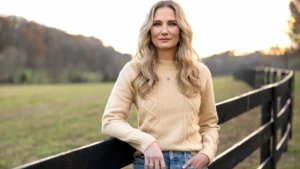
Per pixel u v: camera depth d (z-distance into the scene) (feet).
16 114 47.42
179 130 9.76
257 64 105.50
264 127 19.75
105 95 69.05
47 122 40.81
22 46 126.82
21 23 120.26
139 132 9.36
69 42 131.44
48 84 120.37
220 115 13.79
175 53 10.11
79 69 132.16
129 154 10.30
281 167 24.00
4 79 125.49
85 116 43.96
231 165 14.92
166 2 10.02
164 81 9.87
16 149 29.58
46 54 130.62
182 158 9.75
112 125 9.50
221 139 29.89
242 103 16.24
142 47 10.02
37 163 7.11
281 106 29.94
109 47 130.93
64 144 30.76
